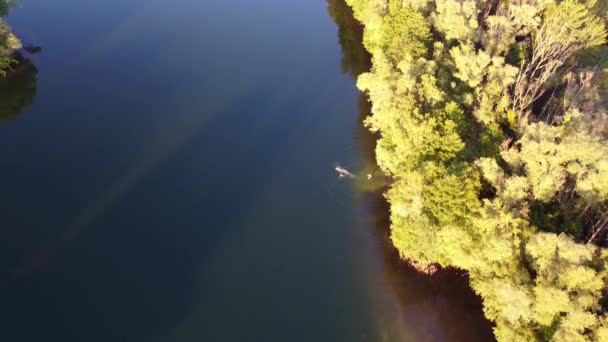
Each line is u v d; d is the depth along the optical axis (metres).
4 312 68.44
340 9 147.62
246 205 84.69
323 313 69.31
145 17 137.75
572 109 71.38
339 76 118.00
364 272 74.38
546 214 64.88
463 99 80.62
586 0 102.62
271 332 67.06
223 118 103.88
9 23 128.12
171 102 107.81
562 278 54.03
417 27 97.31
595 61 91.69
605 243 62.78
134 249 77.19
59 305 69.50
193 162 92.81
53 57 119.44
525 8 93.19
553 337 53.53
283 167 92.19
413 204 66.56
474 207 63.59
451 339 66.06
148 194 86.25
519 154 65.56
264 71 119.19
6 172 90.06
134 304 69.94
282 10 145.50
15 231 79.75
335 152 95.56
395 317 68.69
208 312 69.19
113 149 95.62
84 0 142.50
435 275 72.81
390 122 79.88
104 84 112.19
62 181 88.75
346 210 83.69
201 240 78.69
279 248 77.88
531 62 87.12
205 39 129.88
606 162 56.34
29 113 103.50
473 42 94.62
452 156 70.81
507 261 59.88
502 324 58.16
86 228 80.25
